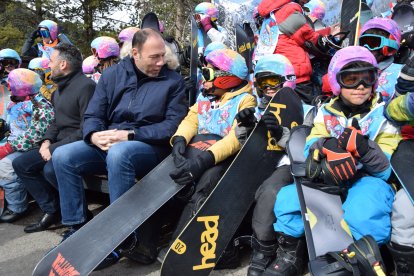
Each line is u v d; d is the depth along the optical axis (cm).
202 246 241
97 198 429
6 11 1395
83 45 1387
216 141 288
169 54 323
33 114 367
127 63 320
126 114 314
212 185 263
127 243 277
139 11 1251
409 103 204
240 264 270
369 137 227
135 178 302
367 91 224
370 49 285
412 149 222
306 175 217
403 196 206
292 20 348
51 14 1406
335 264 190
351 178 215
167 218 340
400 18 350
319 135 238
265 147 260
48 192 357
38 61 516
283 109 263
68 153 297
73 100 341
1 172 376
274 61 268
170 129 305
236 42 392
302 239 235
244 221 291
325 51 362
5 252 318
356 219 206
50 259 261
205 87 296
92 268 245
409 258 203
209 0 587
